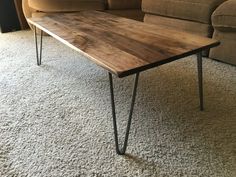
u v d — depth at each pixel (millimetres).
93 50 1081
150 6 2420
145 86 1680
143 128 1257
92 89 1643
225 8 1789
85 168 1012
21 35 2771
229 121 1308
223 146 1131
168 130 1242
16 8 2871
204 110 1407
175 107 1438
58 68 1957
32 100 1514
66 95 1571
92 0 2588
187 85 1687
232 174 982
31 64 2025
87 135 1208
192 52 1088
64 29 1414
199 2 1996
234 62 1867
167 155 1081
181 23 2207
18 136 1197
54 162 1042
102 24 1526
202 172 992
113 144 1148
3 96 1557
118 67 918
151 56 1019
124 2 2693
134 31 1373
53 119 1331
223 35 1885
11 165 1025
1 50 2316
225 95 1553
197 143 1151
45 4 2436
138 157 1069
